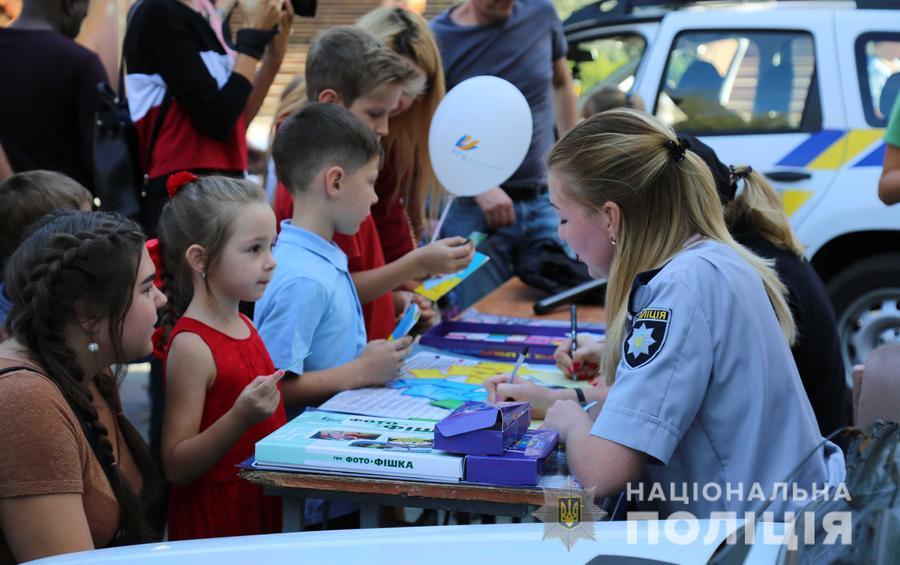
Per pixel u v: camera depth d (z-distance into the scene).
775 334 1.95
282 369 2.55
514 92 3.26
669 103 5.51
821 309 2.68
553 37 5.15
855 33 5.26
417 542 1.58
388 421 2.23
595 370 2.76
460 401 2.46
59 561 1.60
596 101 4.93
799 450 1.89
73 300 1.96
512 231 4.78
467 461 1.92
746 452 1.88
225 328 2.45
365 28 3.67
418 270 3.08
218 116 3.50
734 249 2.03
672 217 2.03
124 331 2.03
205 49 3.56
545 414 2.36
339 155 2.70
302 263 2.66
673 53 5.55
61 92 3.89
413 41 3.64
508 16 4.90
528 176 4.85
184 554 1.59
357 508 2.62
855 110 5.20
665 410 1.85
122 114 3.62
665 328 1.88
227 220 2.37
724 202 2.61
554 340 3.15
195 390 2.37
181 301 2.47
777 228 2.71
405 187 3.82
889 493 1.46
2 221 2.74
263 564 1.55
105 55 5.64
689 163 2.04
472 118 3.21
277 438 2.06
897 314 5.19
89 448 1.96
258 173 5.71
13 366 1.90
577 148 2.04
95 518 1.97
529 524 1.63
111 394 2.19
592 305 3.77
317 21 11.14
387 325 3.39
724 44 5.48
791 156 5.25
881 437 1.65
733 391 1.88
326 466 1.99
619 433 1.86
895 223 5.06
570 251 4.35
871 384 2.52
